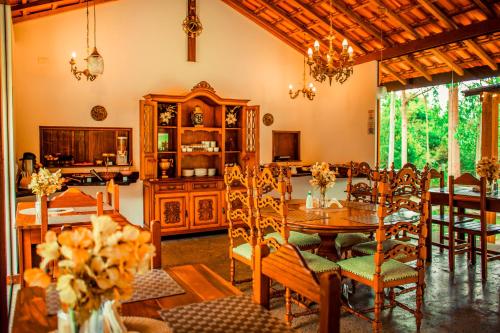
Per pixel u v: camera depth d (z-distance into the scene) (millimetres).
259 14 7023
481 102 5602
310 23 6602
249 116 6789
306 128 7699
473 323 3283
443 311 3514
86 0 5734
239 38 7113
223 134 6707
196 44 6777
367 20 6113
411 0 5367
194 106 6809
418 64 6301
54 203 3201
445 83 6020
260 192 3533
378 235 3059
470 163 5727
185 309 1623
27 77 5699
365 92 6992
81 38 5996
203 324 1485
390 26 6066
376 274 3062
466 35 5324
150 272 2066
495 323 3283
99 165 6137
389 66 6781
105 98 6168
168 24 6570
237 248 3900
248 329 1449
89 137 6156
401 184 3121
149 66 6453
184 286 1880
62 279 1072
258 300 1764
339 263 3377
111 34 6195
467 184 4516
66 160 5930
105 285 1086
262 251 1772
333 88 7555
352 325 3270
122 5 6254
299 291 1532
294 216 3662
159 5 6500
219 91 6973
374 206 4266
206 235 6418
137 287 1856
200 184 6285
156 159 6043
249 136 6797
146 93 6438
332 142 7598
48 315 1524
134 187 6324
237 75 7113
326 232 3359
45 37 5785
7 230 4141
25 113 5695
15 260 4176
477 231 4414
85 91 6035
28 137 5719
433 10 5219
